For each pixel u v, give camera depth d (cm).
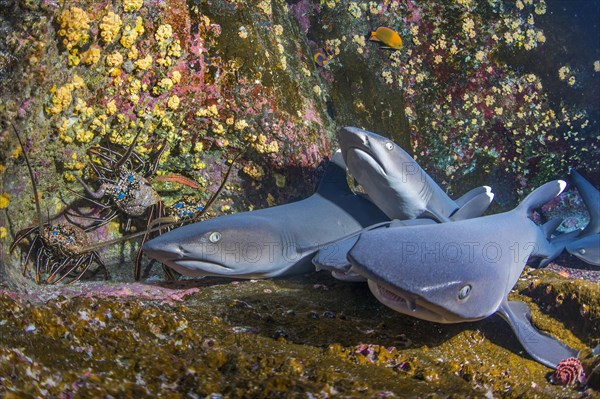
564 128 171
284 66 136
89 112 105
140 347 65
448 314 70
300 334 81
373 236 71
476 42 163
